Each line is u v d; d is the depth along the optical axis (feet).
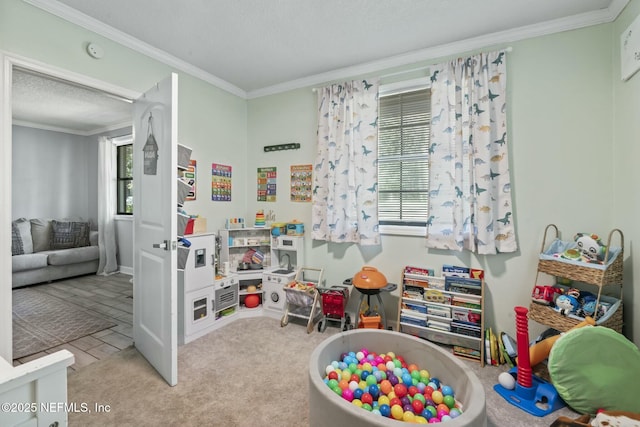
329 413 4.18
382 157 9.57
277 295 9.91
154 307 6.78
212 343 8.09
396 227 9.08
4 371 2.16
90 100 12.09
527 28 7.39
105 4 6.56
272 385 6.17
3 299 5.74
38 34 6.24
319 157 10.11
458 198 7.91
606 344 5.08
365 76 9.57
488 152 7.54
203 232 9.37
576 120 7.07
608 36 6.77
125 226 16.24
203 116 10.20
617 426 4.08
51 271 14.24
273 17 7.10
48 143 16.38
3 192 5.74
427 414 4.60
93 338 8.43
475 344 7.61
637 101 5.89
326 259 10.33
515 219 7.66
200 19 7.18
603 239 6.85
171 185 6.10
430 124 8.38
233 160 11.46
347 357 6.17
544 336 6.93
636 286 5.93
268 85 11.25
